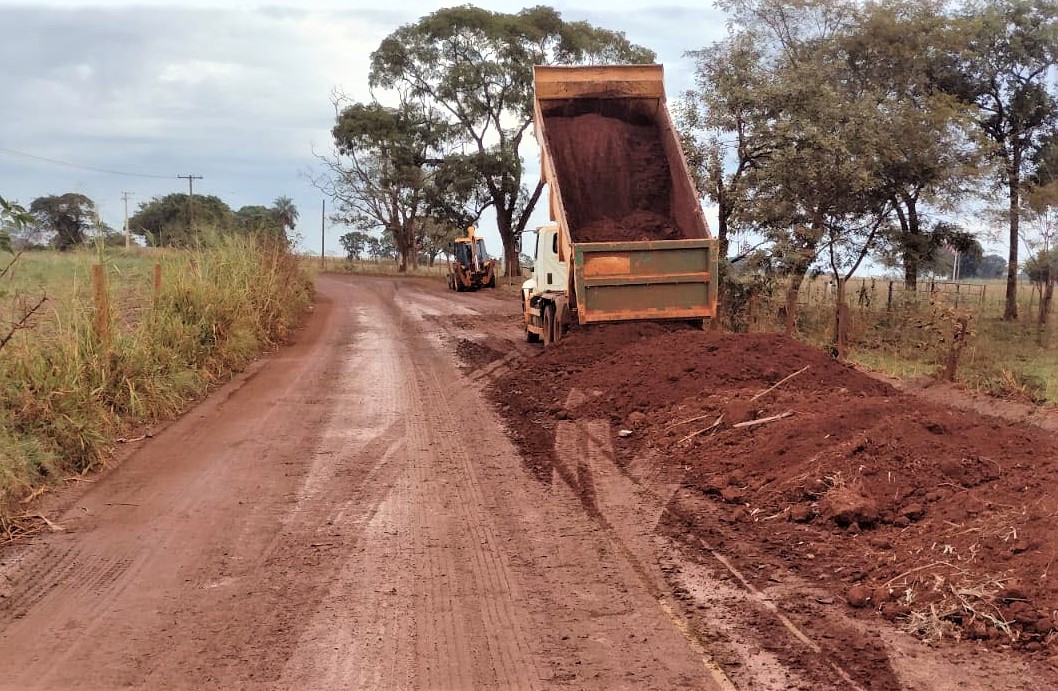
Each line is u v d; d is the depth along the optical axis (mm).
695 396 10156
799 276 22453
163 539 6367
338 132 62156
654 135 16531
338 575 5656
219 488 7680
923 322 18219
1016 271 30047
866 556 5832
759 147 20906
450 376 14305
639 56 59062
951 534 5785
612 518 6844
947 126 25641
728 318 20953
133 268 14758
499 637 4738
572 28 57500
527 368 14430
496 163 55656
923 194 25844
